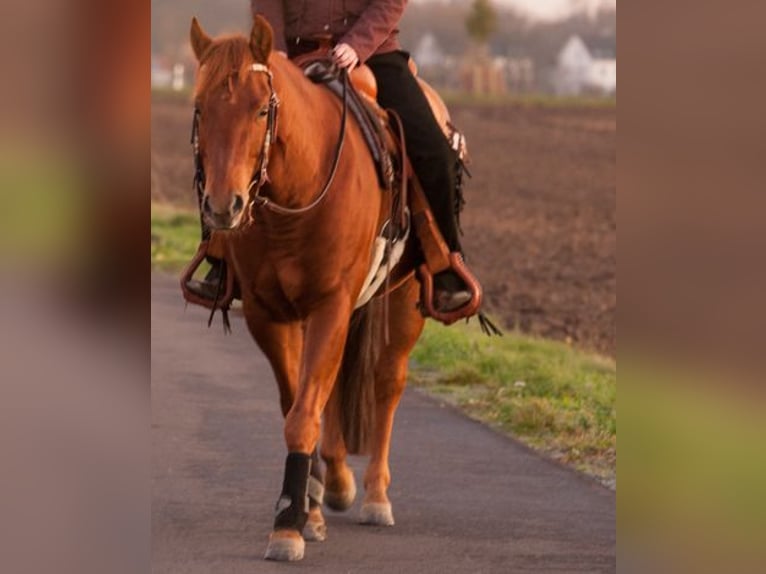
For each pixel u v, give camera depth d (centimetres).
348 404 1228
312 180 1089
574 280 4341
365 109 1210
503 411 1906
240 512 1281
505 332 3139
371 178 1170
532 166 8044
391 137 1256
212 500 1330
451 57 18962
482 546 1182
